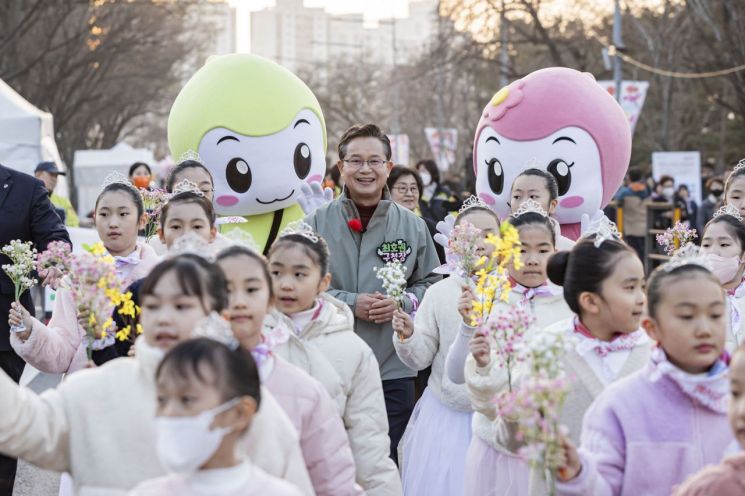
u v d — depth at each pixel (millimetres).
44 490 8852
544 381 4055
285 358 5746
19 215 8414
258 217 9828
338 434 5008
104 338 5648
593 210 9758
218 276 4488
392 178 10773
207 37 56156
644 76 44906
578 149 9617
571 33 42406
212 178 9156
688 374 4535
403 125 65312
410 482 7258
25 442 4199
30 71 39969
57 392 4383
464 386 7078
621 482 4547
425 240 8281
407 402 7973
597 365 5191
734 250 7289
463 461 7055
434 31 55125
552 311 6527
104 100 51000
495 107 9844
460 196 15500
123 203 7523
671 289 4531
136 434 4293
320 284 5973
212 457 3785
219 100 9586
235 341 3945
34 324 6688
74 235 15453
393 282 6926
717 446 4496
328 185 11703
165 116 70375
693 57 36344
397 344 7105
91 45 41125
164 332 4348
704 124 46656
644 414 4551
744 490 3998
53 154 19125
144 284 4445
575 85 9797
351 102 72500
